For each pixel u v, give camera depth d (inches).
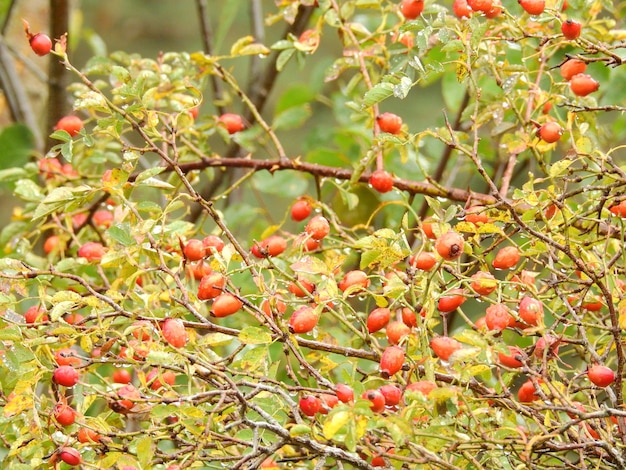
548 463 71.9
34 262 77.7
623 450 68.0
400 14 77.9
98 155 80.2
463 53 72.9
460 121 79.4
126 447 69.1
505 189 75.8
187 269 72.5
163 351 68.1
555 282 69.4
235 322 78.8
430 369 68.1
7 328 68.6
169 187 71.6
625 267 69.6
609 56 73.2
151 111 72.4
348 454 67.5
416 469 67.2
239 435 70.0
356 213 82.2
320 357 72.1
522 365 68.8
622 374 68.9
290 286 71.6
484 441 66.6
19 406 68.3
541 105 74.7
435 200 71.2
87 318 69.7
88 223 79.4
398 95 71.9
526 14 77.5
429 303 68.7
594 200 71.6
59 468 68.9
